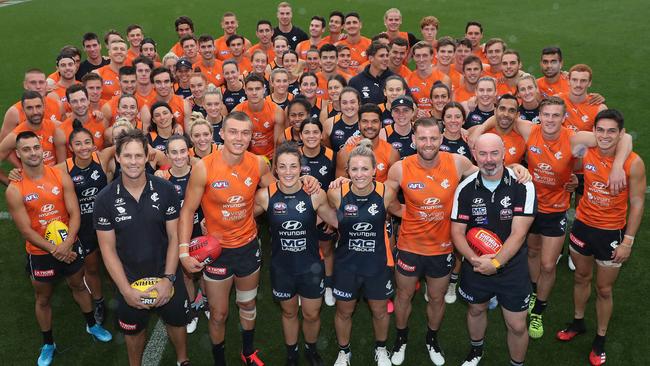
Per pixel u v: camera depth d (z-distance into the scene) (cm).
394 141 636
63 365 551
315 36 1197
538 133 575
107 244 464
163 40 1917
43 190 534
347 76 967
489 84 680
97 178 588
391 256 504
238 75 862
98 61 1061
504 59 826
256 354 551
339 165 606
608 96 1220
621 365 530
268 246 759
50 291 549
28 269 551
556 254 575
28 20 2272
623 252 505
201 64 1066
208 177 486
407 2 2338
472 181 480
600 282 530
